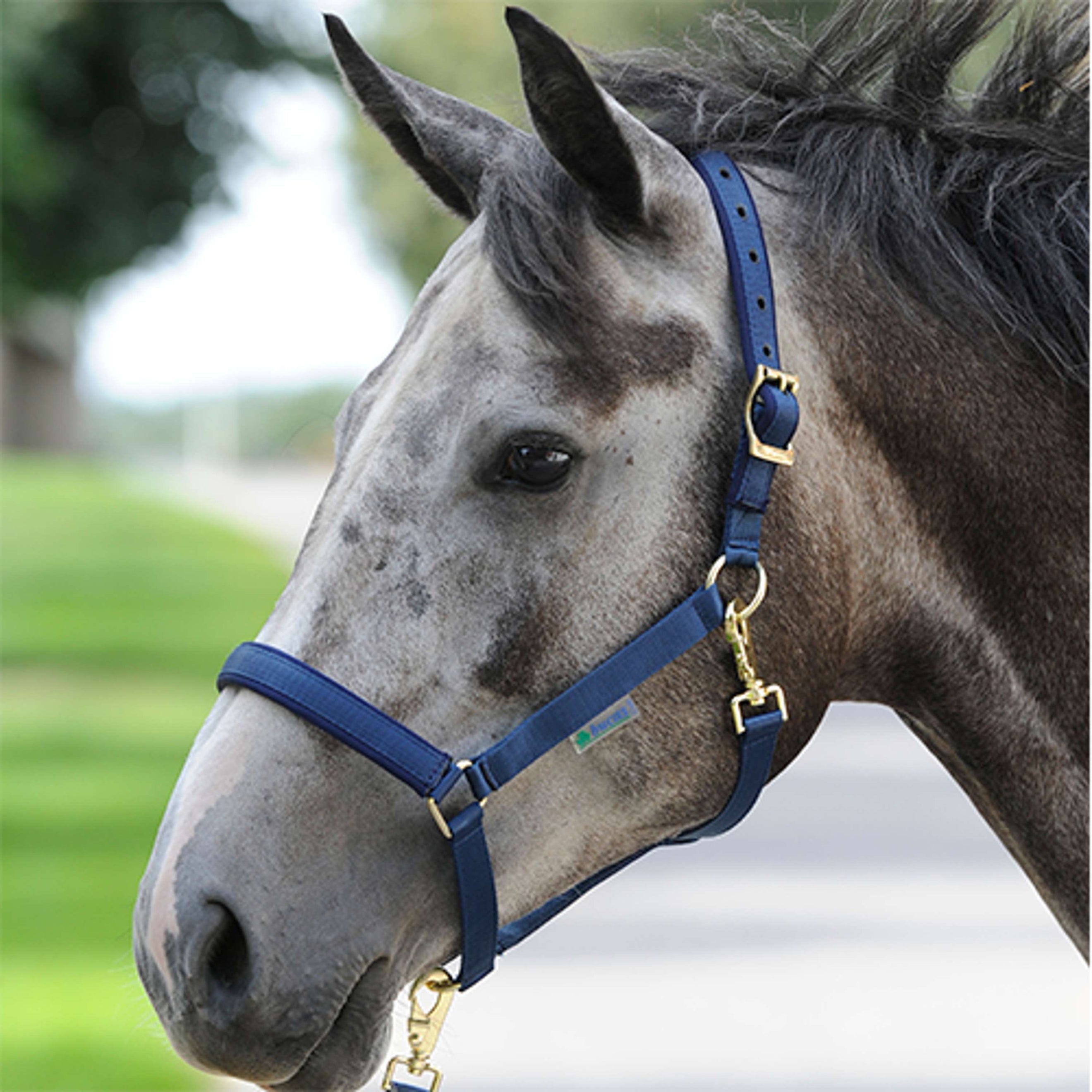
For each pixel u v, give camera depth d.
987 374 3.76
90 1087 7.39
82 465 83.62
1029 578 3.78
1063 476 3.79
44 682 20.33
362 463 3.42
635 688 3.38
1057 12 4.02
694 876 11.18
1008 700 3.82
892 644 3.80
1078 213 3.81
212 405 111.50
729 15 4.14
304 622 3.37
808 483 3.53
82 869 11.27
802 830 12.49
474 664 3.35
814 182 3.74
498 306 3.40
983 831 12.40
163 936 3.22
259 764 3.31
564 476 3.36
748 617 3.42
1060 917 3.91
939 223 3.74
